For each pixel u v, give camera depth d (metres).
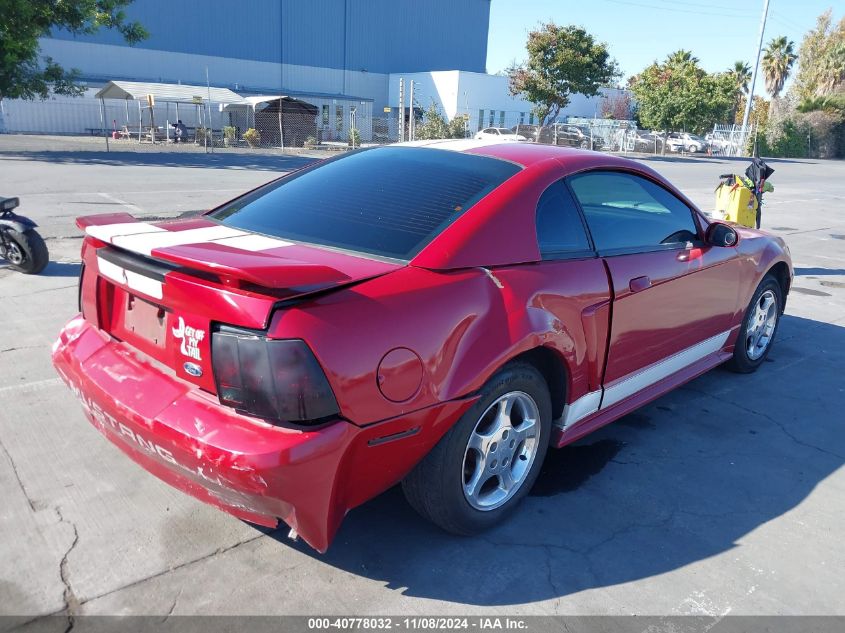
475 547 2.78
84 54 41.41
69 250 7.72
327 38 51.88
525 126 38.16
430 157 3.22
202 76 46.16
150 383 2.39
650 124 40.19
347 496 2.32
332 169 3.32
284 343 2.06
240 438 2.11
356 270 2.38
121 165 19.23
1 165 17.39
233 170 19.27
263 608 2.38
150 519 2.84
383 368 2.23
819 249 10.59
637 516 3.06
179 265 2.22
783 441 3.87
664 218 3.69
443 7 58.41
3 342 4.74
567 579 2.61
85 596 2.39
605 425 3.72
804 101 55.06
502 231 2.73
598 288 3.05
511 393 2.74
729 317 4.29
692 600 2.53
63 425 3.58
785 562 2.78
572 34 37.12
